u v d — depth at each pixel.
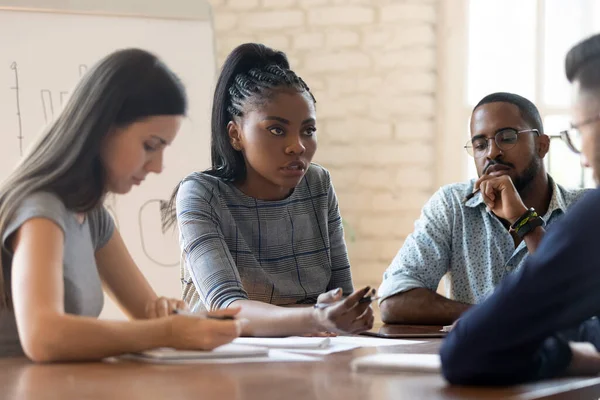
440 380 1.21
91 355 1.34
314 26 3.93
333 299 1.74
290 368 1.32
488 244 2.49
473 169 3.93
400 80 3.92
